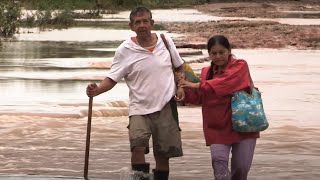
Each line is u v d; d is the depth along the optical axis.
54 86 22.28
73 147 13.84
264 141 14.44
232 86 9.38
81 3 85.25
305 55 35.09
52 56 32.75
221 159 9.41
